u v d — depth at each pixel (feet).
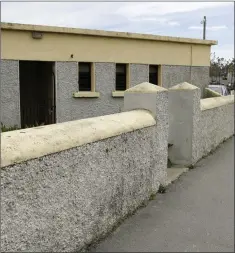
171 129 23.61
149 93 16.94
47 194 9.52
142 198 16.10
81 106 33.04
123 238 12.86
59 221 10.08
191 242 12.94
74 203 10.78
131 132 14.61
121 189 13.94
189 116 23.22
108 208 12.98
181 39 41.57
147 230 13.69
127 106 17.44
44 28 29.43
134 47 37.09
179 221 14.61
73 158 10.64
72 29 31.22
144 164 16.10
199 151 25.32
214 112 29.48
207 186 19.34
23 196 8.65
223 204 16.62
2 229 8.05
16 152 8.50
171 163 23.73
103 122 13.20
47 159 9.48
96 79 34.06
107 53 34.71
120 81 37.04
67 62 31.78
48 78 34.94
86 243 11.59
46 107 35.86
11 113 28.43
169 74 41.39
